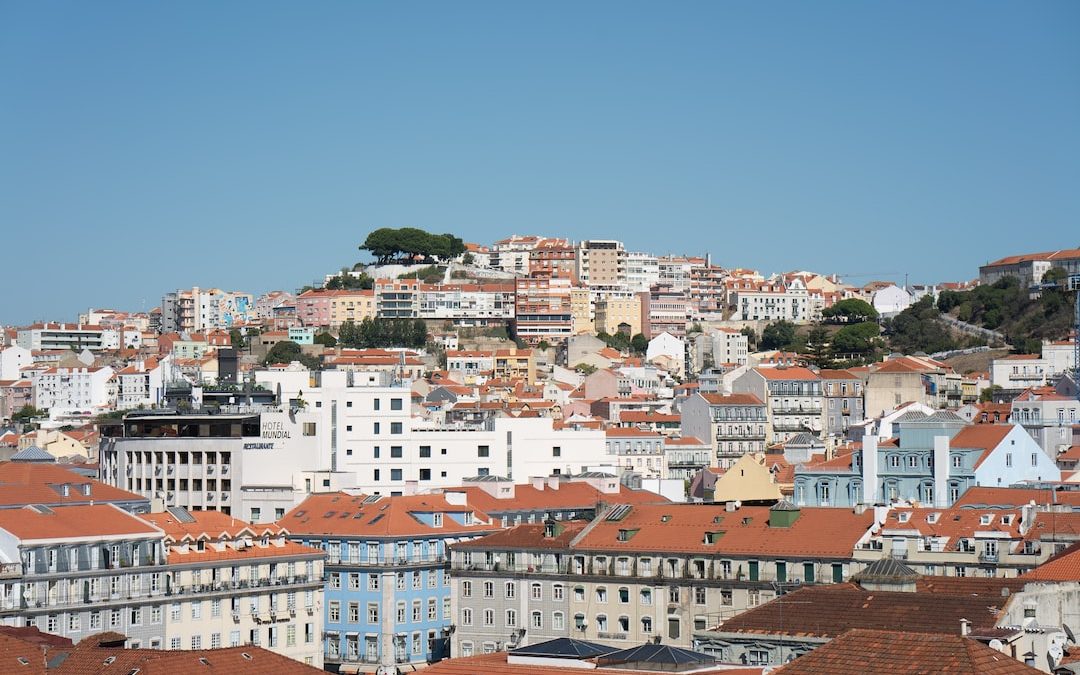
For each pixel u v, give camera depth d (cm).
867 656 18138
